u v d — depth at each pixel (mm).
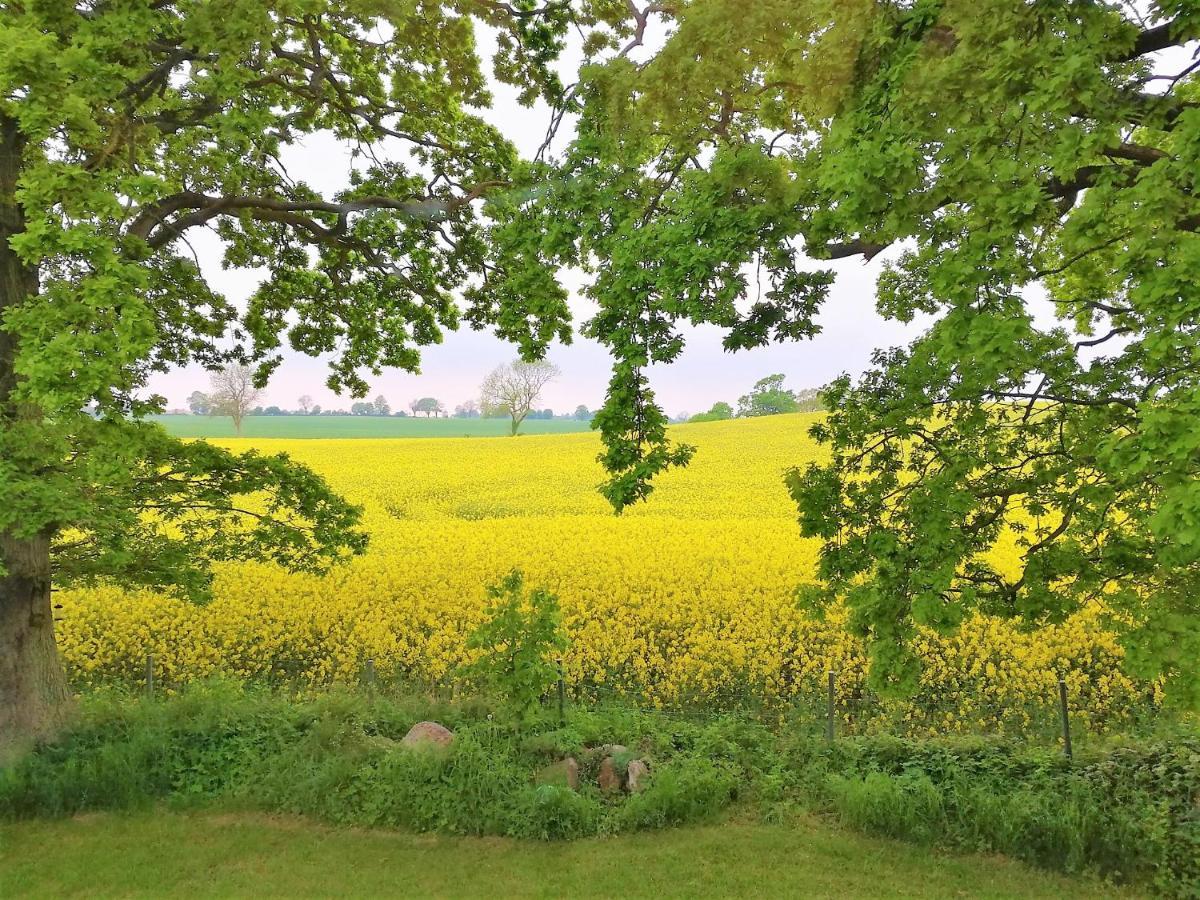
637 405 6734
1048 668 10922
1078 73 4137
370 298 12867
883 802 7031
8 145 7410
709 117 6840
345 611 13773
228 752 8109
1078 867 6379
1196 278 3992
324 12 9156
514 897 6004
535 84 10938
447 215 11117
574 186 6695
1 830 7078
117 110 7043
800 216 5750
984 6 4457
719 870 6402
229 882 6230
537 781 7582
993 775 7426
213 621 13320
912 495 6938
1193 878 6047
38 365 5625
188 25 6699
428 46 11195
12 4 6555
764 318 6238
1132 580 6430
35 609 8227
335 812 7316
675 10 7121
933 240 5457
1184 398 4594
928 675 10586
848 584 7352
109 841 6895
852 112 5168
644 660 11570
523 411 74688
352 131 12086
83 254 6117
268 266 12641
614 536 20250
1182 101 4887
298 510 9992
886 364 7543
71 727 8320
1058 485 7312
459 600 14422
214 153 9430
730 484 29453
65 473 6828
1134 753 7535
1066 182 4902
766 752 8320
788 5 5398
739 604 13664
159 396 7914
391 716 8891
